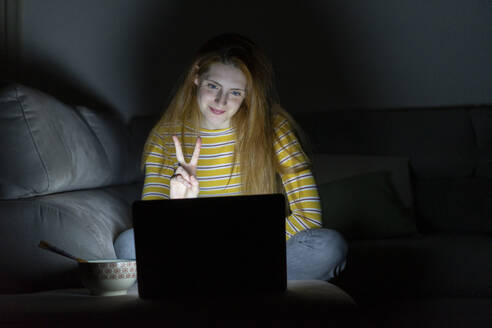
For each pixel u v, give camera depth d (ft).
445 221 7.94
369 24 8.91
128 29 8.87
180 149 4.86
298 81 8.93
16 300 3.69
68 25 8.79
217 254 3.64
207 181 5.69
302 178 5.37
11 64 8.45
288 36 8.95
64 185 5.59
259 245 3.66
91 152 6.29
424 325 5.52
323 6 8.91
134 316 3.24
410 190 7.74
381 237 7.14
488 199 7.89
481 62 8.84
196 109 5.68
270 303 3.34
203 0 8.90
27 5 8.70
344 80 8.98
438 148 8.05
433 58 8.88
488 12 8.79
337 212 7.17
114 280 3.86
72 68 8.82
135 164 7.72
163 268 3.62
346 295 3.55
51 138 5.46
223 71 5.14
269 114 5.56
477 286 6.41
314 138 8.16
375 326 5.56
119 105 8.89
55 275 4.82
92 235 4.97
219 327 3.23
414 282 6.41
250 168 5.41
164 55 8.91
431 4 8.84
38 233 4.87
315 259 4.60
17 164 5.12
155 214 3.63
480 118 8.24
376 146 8.12
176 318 3.24
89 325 3.18
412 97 8.93
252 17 8.93
